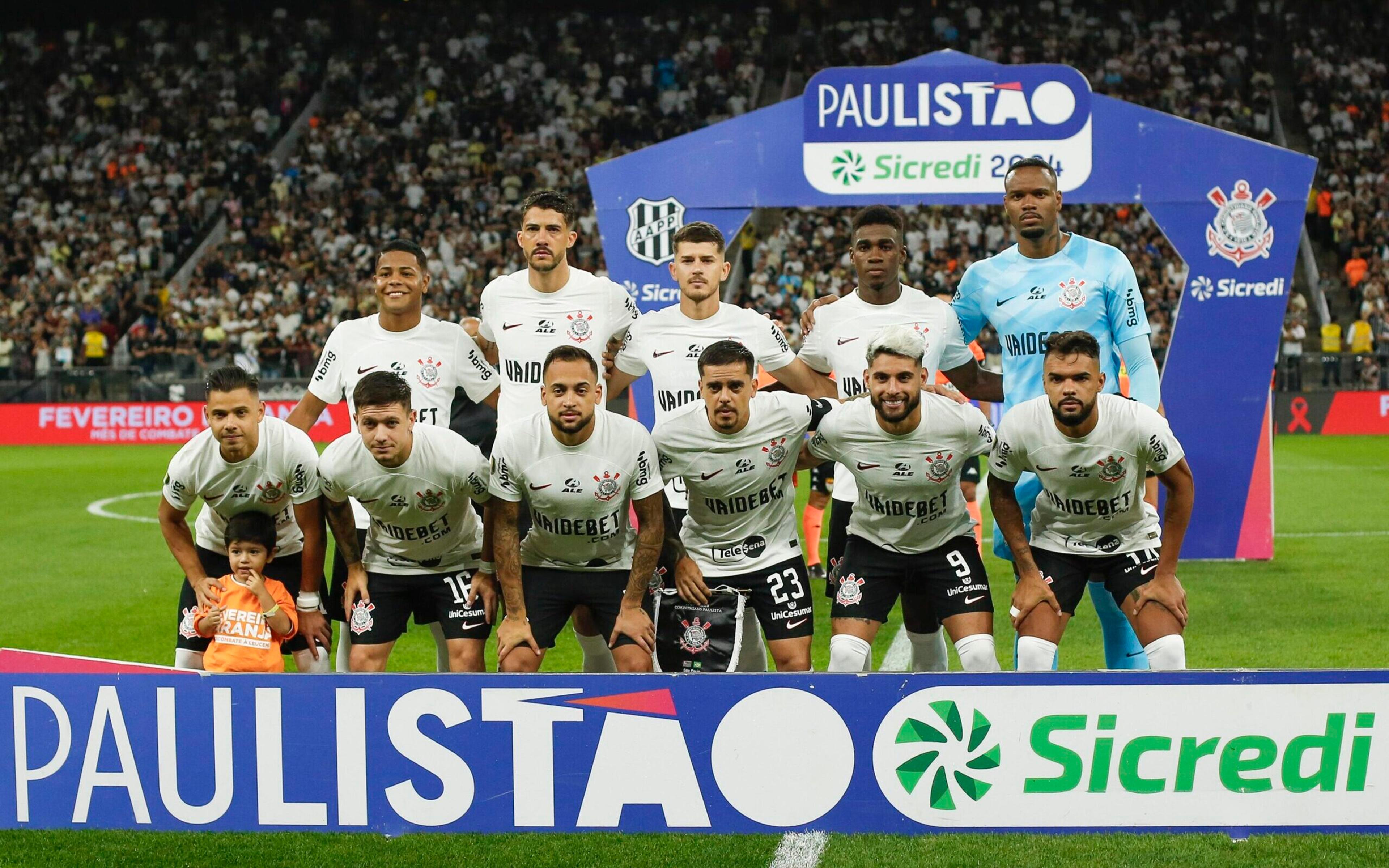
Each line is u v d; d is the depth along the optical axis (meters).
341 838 3.82
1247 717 3.42
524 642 4.29
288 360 19.17
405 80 25.98
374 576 4.64
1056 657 5.38
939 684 3.45
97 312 21.16
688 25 26.48
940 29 25.53
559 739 3.51
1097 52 25.02
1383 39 24.83
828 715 3.48
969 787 3.47
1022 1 25.77
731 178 7.68
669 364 4.96
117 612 7.16
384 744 3.53
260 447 4.47
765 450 4.40
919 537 4.52
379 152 24.45
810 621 4.56
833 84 7.48
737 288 21.53
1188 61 24.53
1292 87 24.61
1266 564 8.04
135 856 3.69
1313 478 12.81
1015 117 7.43
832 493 7.00
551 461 4.27
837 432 4.41
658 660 4.57
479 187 23.69
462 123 24.88
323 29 26.41
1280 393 18.02
